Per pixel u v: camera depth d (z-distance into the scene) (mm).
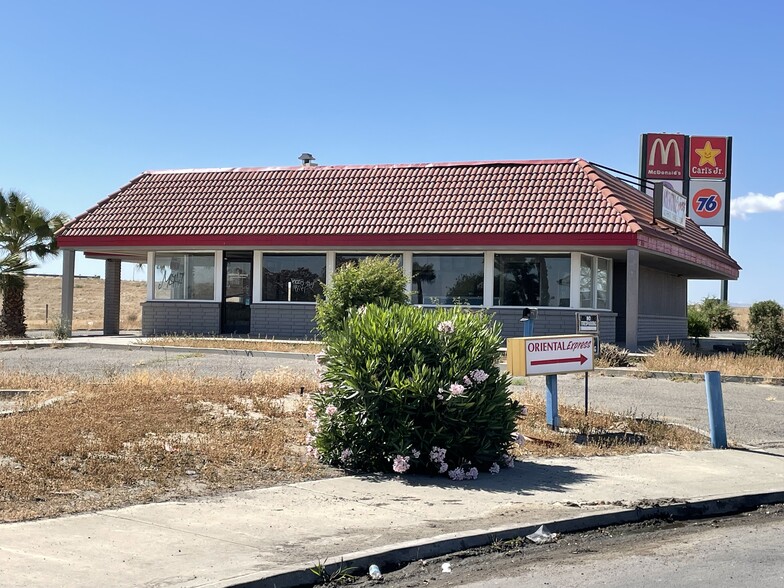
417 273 28016
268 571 6711
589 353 13289
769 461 11750
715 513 9484
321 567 6895
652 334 35219
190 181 31609
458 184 28531
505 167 28922
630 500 9414
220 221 29125
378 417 10445
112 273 33281
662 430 13453
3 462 9766
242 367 20219
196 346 24906
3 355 23219
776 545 8133
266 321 28984
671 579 7000
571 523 8531
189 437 11250
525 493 9656
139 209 30438
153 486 9289
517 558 7637
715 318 54000
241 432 11836
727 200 48688
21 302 33812
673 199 29547
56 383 15391
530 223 26031
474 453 10539
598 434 13016
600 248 25656
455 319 11078
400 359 10664
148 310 30203
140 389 14625
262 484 9672
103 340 27750
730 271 39188
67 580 6398
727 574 7141
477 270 27562
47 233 33781
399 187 29016
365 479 10141
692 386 19031
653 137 48500
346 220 27984
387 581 6980
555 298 27062
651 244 26547
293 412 13219
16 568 6605
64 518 8023
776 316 26469
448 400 10297
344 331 11000
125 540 7445
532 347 12891
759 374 20516
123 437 10930
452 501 9250
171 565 6832
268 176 31109
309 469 10406
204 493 9164
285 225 28312
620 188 28797
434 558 7543
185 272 30156
